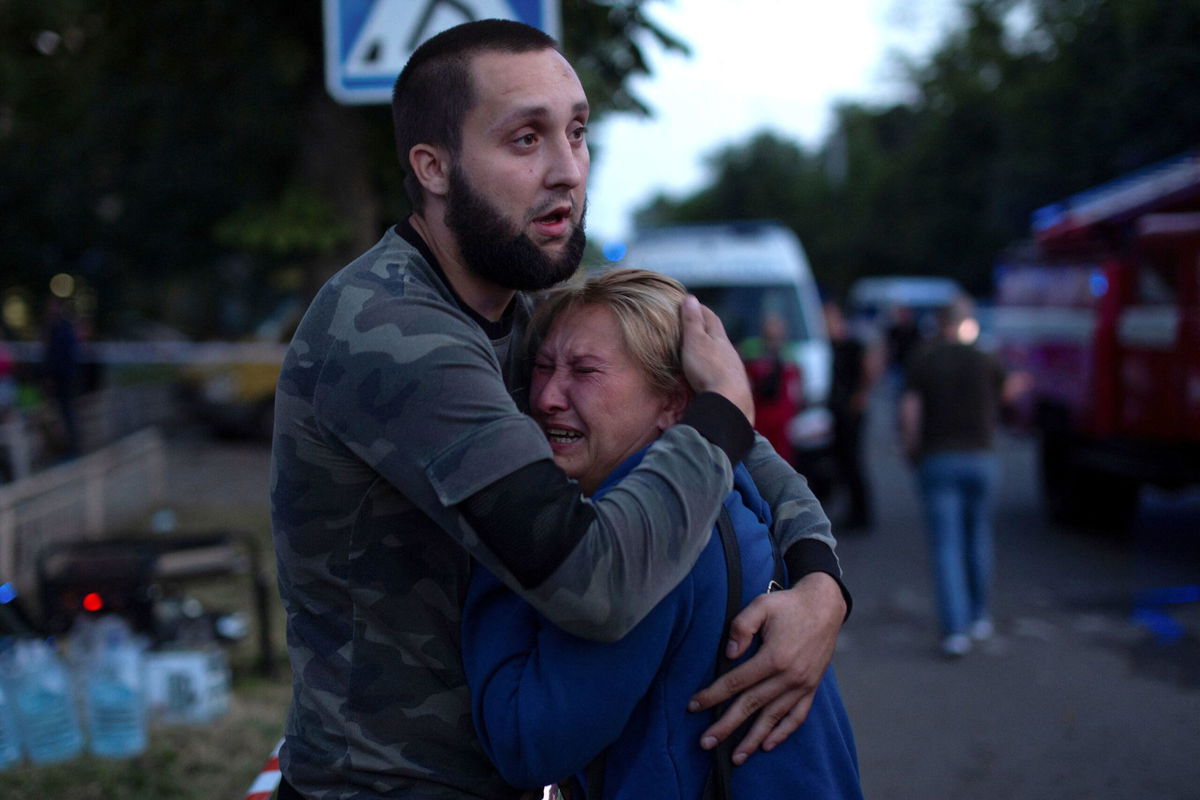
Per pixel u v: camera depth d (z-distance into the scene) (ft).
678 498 4.73
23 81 31.89
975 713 17.37
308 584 5.06
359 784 5.00
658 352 5.41
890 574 27.58
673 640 4.97
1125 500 31.17
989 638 21.56
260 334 58.80
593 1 20.01
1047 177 75.41
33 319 77.30
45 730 14.89
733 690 4.98
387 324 4.74
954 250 121.29
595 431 5.42
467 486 4.51
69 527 26.43
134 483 32.60
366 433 4.69
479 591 4.99
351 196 25.86
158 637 17.80
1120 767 15.06
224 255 73.15
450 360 4.66
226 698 17.13
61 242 70.18
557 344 5.50
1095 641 21.25
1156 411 27.14
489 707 4.86
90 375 55.88
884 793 14.34
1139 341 27.66
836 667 20.02
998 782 14.64
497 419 4.62
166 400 56.65
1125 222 28.45
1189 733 16.29
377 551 4.92
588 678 4.70
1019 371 35.14
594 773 5.13
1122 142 65.31
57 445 46.42
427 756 5.03
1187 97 58.75
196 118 37.47
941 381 20.89
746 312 35.96
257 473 42.88
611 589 4.53
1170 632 21.68
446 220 5.14
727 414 5.08
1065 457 31.58
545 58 5.09
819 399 33.47
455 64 5.01
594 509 4.61
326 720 5.05
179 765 14.58
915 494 40.24
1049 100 72.18
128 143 54.39
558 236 5.15
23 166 63.93
